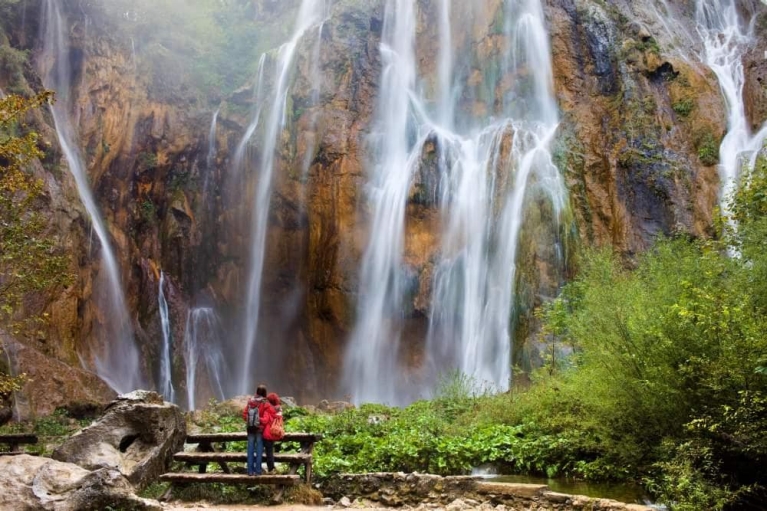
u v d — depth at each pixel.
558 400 13.67
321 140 31.00
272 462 10.05
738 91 30.52
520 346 24.89
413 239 29.53
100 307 26.53
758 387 9.02
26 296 20.33
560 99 30.50
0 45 24.36
